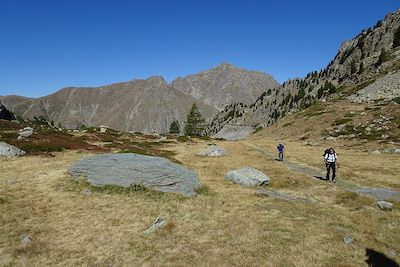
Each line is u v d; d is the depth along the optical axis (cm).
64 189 2728
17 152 4250
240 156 5512
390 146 6081
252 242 1714
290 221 2012
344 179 3353
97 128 10431
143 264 1516
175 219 2070
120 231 1903
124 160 3159
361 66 17812
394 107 8988
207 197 2594
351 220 2041
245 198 2564
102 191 2678
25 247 1673
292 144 8181
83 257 1594
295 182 3180
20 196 2517
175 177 2844
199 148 6969
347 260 1493
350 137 7531
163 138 9044
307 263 1472
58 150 4775
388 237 1759
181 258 1562
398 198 2531
